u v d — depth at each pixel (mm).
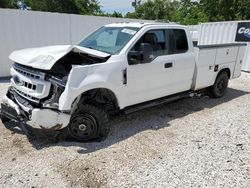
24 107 3576
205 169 3162
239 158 3436
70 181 2879
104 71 3711
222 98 6609
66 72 3688
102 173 3041
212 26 11328
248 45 10281
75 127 3762
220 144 3840
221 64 6152
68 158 3348
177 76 4957
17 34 8359
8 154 3400
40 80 3490
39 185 2795
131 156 3443
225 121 4836
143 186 2812
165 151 3600
